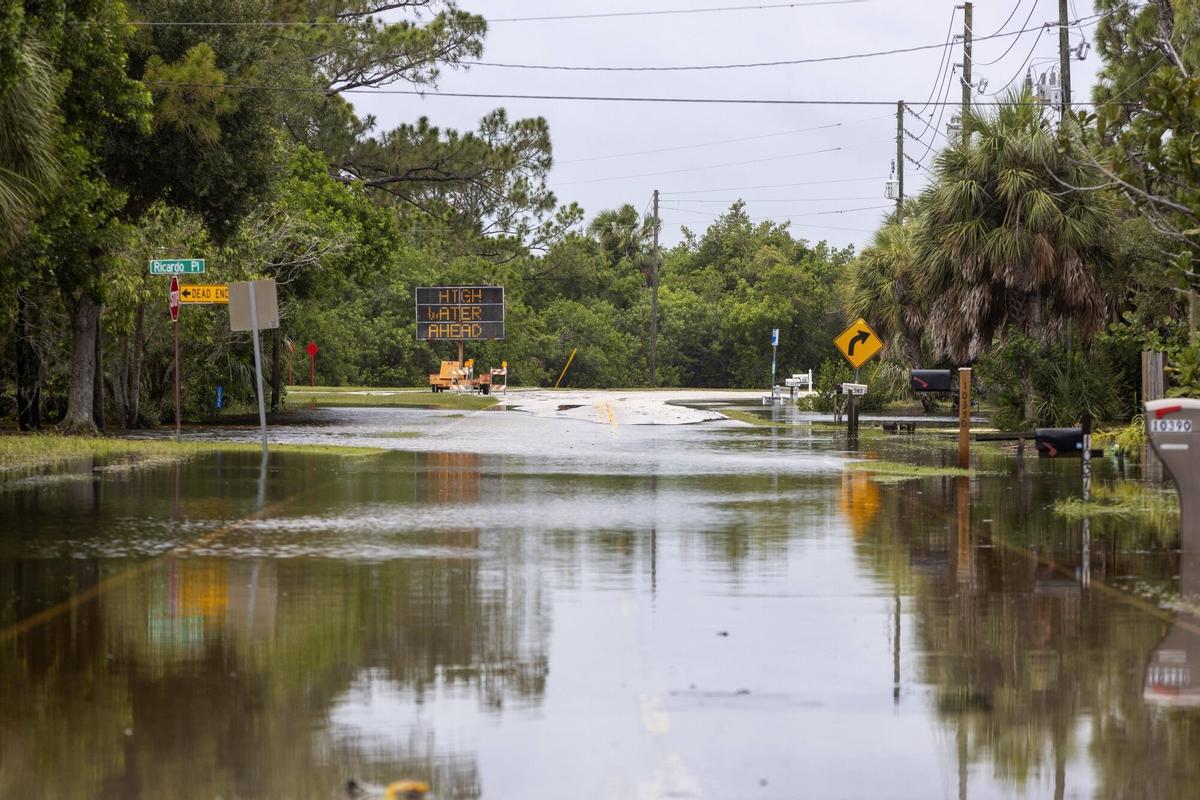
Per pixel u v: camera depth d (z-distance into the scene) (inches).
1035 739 692.7
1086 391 3280.0
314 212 4813.0
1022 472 2224.4
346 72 5497.1
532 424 3821.4
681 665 848.3
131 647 891.4
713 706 754.8
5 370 3577.8
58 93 2272.4
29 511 1616.6
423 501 1753.2
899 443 3004.4
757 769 644.1
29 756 657.6
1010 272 3316.9
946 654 878.4
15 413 3750.0
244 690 782.5
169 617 988.6
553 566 1225.4
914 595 1085.1
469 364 6879.9
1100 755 666.8
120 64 2598.4
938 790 615.8
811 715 736.3
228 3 3157.0
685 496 1829.5
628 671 832.3
